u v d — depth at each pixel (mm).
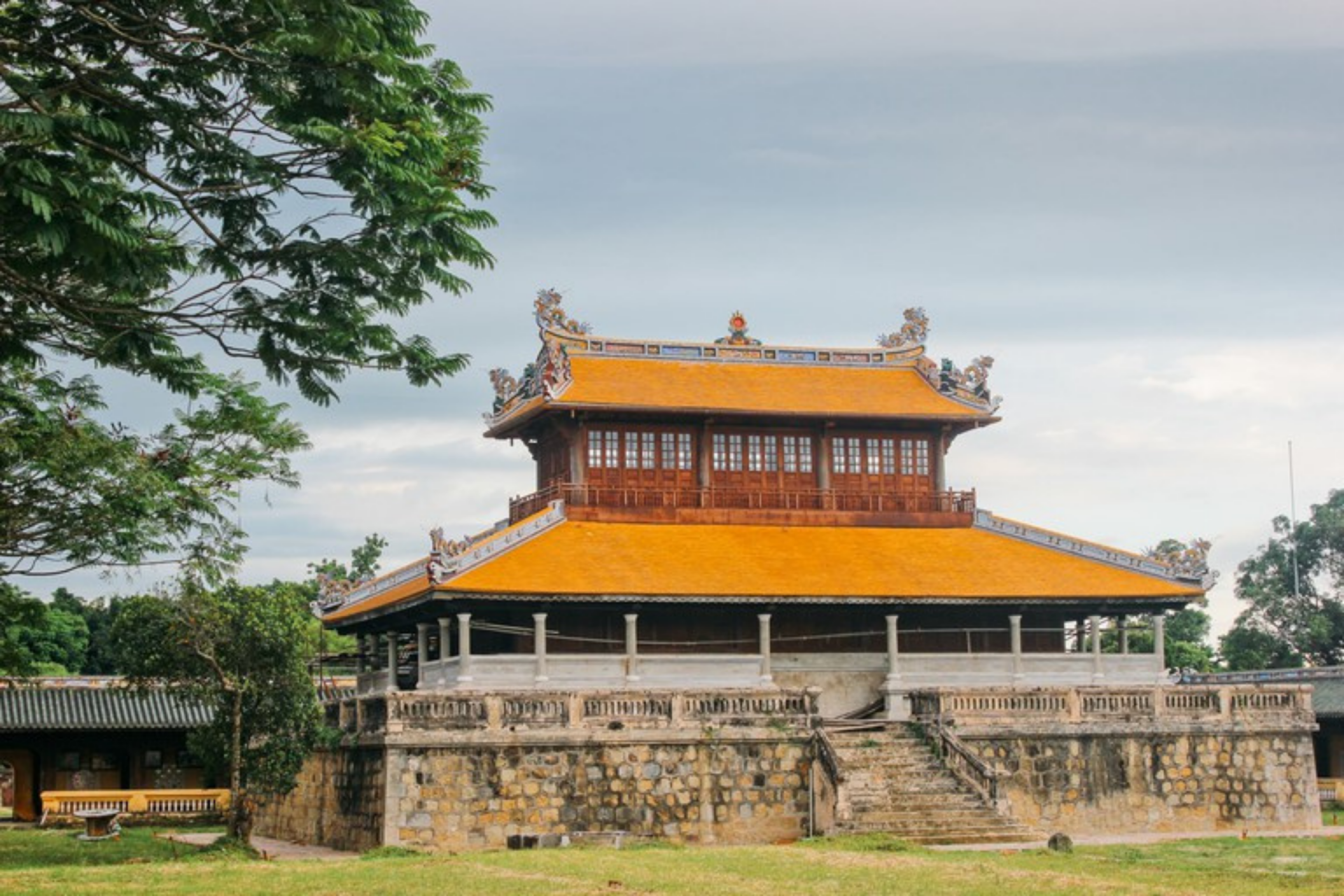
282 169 28656
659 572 59594
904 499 68125
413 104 29672
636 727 50406
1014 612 62688
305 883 33406
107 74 27219
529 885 33000
